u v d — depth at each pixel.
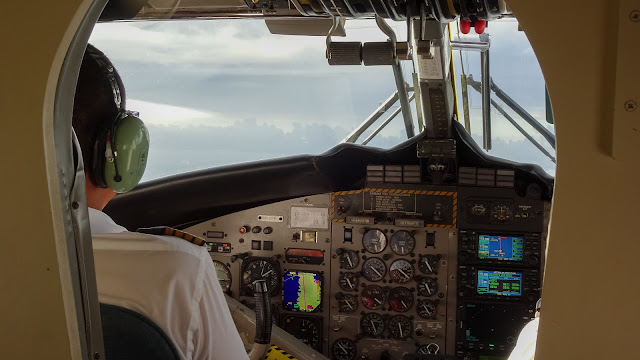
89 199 1.69
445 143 4.76
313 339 5.15
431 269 4.96
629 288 1.08
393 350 5.09
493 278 4.92
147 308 1.56
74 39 1.22
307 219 5.07
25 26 1.16
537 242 4.83
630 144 1.03
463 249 4.93
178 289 1.59
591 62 1.04
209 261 1.67
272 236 5.12
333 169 4.98
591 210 1.07
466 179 4.87
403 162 4.96
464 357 5.02
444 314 5.02
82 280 1.33
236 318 4.93
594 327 1.10
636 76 1.01
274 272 5.13
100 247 1.61
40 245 1.22
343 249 5.05
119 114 1.64
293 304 5.16
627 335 1.09
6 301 1.25
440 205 4.92
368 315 5.09
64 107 1.26
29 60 1.17
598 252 1.08
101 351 1.39
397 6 2.03
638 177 1.04
